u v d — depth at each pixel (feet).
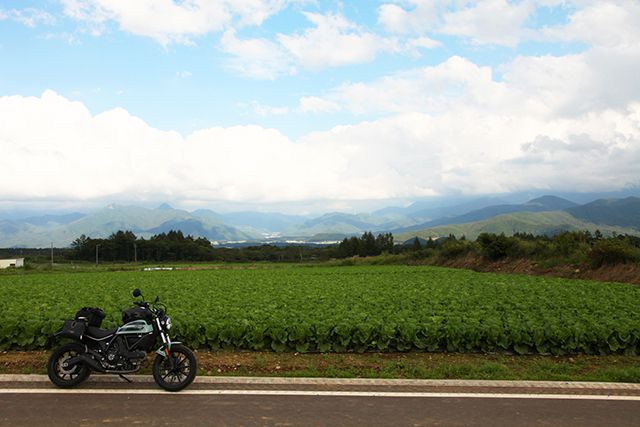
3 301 59.62
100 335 27.71
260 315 44.55
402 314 46.29
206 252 464.65
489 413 22.67
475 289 79.30
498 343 38.14
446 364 33.99
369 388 26.66
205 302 56.13
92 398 24.70
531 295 68.08
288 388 26.53
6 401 24.16
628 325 39.29
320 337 38.40
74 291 77.30
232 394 25.36
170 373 26.68
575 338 37.76
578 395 25.57
